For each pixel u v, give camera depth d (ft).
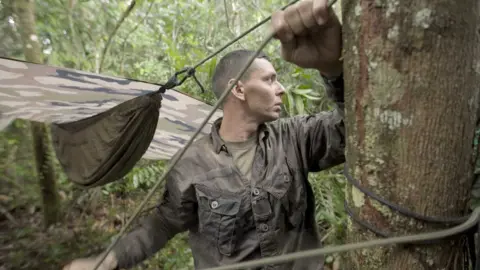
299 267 3.88
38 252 9.98
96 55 13.03
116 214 12.24
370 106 2.18
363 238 2.33
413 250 2.17
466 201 2.24
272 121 4.17
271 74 3.82
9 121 8.66
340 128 3.66
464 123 2.09
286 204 3.76
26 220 12.23
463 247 2.29
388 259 2.22
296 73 9.09
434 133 2.05
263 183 3.73
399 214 2.16
